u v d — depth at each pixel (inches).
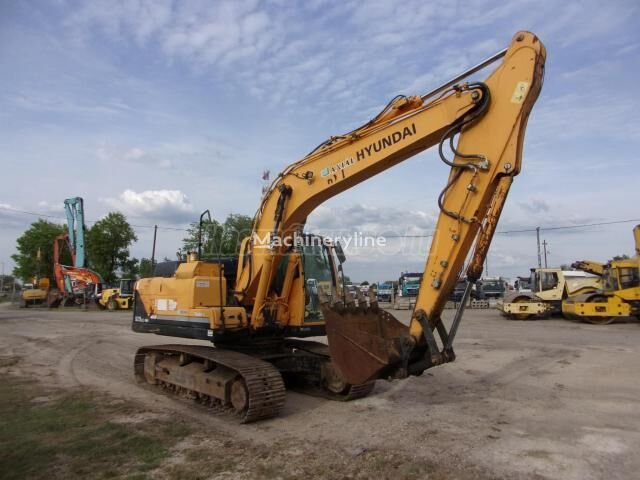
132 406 286.5
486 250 208.5
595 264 895.1
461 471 185.0
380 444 216.7
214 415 267.4
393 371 217.5
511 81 205.5
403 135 231.0
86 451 208.7
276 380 257.3
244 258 305.7
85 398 305.4
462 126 213.5
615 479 177.0
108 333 674.2
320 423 251.3
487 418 255.6
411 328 220.1
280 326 299.6
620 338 568.4
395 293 1396.4
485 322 796.0
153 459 199.5
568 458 197.2
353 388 290.8
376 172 250.2
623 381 336.5
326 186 257.8
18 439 224.1
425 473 183.5
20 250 2196.1
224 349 309.1
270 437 228.5
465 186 211.9
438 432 233.0
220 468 190.1
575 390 314.2
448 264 214.4
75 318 966.4
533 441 217.9
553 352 464.1
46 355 486.6
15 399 303.3
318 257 327.3
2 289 3521.2
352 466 191.3
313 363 311.9
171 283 313.0
